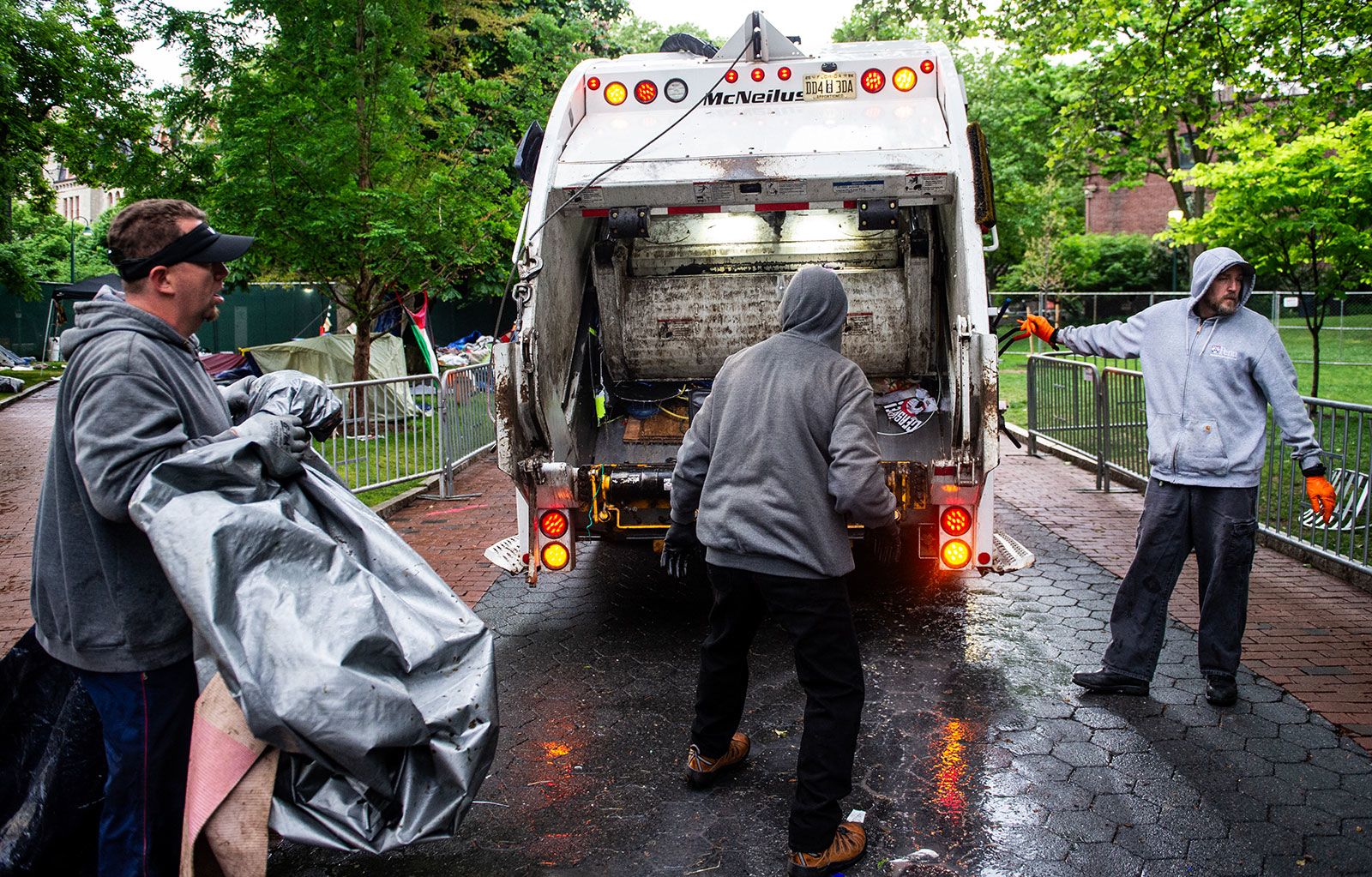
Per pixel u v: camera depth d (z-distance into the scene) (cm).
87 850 256
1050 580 587
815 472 292
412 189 1102
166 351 229
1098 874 284
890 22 1080
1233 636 395
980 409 421
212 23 1018
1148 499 409
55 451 227
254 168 996
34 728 249
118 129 1041
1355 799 323
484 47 1744
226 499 221
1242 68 931
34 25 1234
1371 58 887
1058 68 2262
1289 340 1900
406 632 236
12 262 1855
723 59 535
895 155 477
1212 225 965
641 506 459
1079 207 3794
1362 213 905
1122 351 422
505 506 836
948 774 346
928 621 516
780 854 300
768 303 576
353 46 1049
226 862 222
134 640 226
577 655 475
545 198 478
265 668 211
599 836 311
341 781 227
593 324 575
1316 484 383
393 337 1492
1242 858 290
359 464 813
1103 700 407
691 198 496
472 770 232
